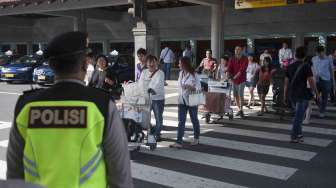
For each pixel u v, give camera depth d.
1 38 37.50
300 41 22.59
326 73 11.17
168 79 22.41
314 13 21.91
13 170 2.02
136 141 7.41
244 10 23.17
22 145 1.98
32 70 21.58
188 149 7.84
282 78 10.95
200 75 10.96
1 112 12.23
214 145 8.16
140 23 12.09
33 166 1.92
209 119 10.59
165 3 25.58
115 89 7.50
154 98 8.27
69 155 1.90
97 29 31.09
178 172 6.36
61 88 2.02
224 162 6.91
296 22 22.58
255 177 6.09
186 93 7.75
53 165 1.90
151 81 8.11
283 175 6.17
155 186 5.75
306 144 8.22
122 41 30.14
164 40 27.91
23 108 2.00
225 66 11.95
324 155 7.35
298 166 6.66
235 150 7.74
